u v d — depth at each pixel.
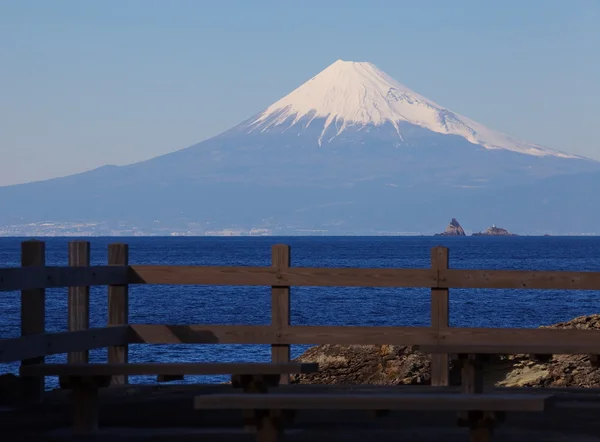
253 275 12.40
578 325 17.00
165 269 12.52
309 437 8.87
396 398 7.27
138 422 9.77
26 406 10.75
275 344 12.37
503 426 9.38
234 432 9.15
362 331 12.30
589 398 11.25
